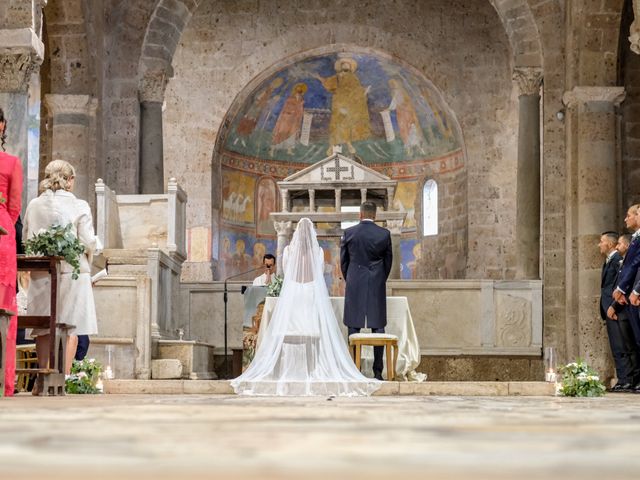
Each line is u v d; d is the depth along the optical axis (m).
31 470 1.58
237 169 29.11
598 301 17.42
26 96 13.73
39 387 7.92
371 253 11.73
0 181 7.50
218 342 18.39
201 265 27.02
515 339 18.03
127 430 2.76
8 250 7.46
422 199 29.20
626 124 18.59
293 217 19.69
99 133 18.61
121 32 19.12
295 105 29.67
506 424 3.12
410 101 29.00
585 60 17.75
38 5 13.91
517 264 19.59
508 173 26.56
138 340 13.63
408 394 9.80
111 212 15.96
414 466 1.67
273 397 8.07
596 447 2.15
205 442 2.28
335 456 1.87
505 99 26.70
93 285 13.66
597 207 17.58
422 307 17.98
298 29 27.56
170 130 27.36
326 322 10.42
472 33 26.97
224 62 27.55
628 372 12.74
